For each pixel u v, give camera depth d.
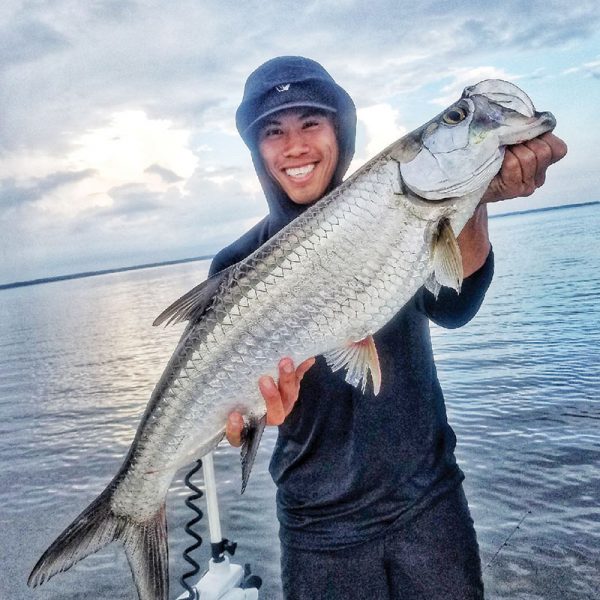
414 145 0.80
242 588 1.15
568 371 3.84
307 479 0.91
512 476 2.32
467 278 0.85
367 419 0.88
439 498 0.88
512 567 1.73
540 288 8.54
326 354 0.84
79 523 0.88
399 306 0.82
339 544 0.88
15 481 3.14
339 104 1.04
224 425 0.87
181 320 0.90
